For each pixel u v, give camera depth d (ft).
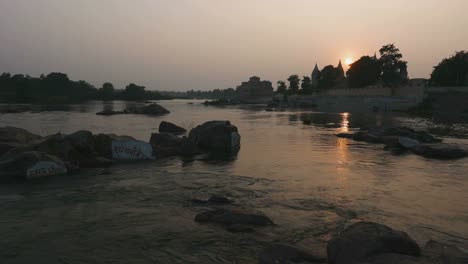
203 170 63.77
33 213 39.73
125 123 171.94
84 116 228.22
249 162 72.08
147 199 45.32
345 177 58.59
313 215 39.50
